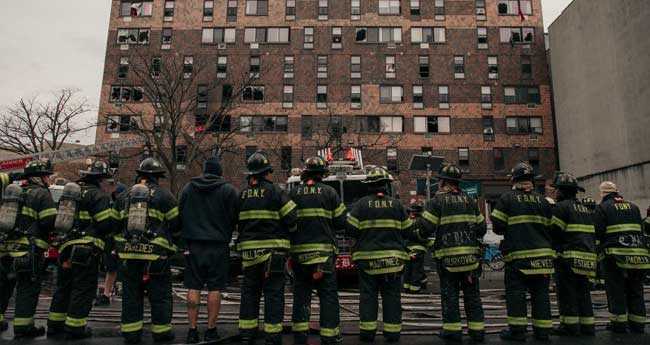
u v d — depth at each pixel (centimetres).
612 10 2794
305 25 3569
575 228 587
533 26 3562
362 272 565
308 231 548
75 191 562
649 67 2491
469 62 3516
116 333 594
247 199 549
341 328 645
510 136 3419
